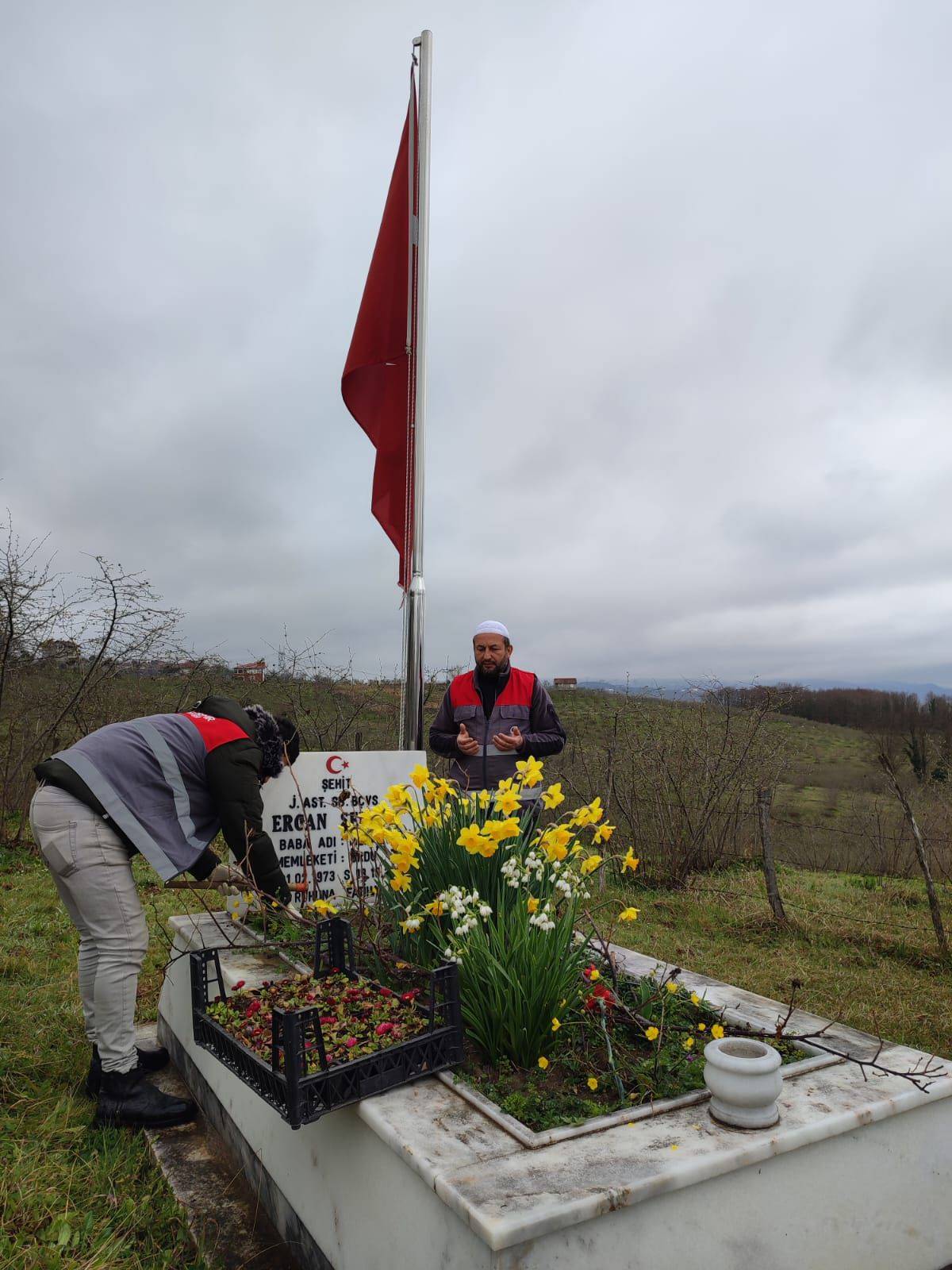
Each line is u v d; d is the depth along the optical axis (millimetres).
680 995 2645
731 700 8883
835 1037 2295
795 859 9109
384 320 5172
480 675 4539
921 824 8219
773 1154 1678
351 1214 1866
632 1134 1727
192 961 2322
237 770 2955
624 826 8398
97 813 2760
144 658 9484
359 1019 2145
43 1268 1981
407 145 5176
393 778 4297
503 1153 1630
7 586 8617
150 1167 2580
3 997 3934
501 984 2184
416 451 5008
